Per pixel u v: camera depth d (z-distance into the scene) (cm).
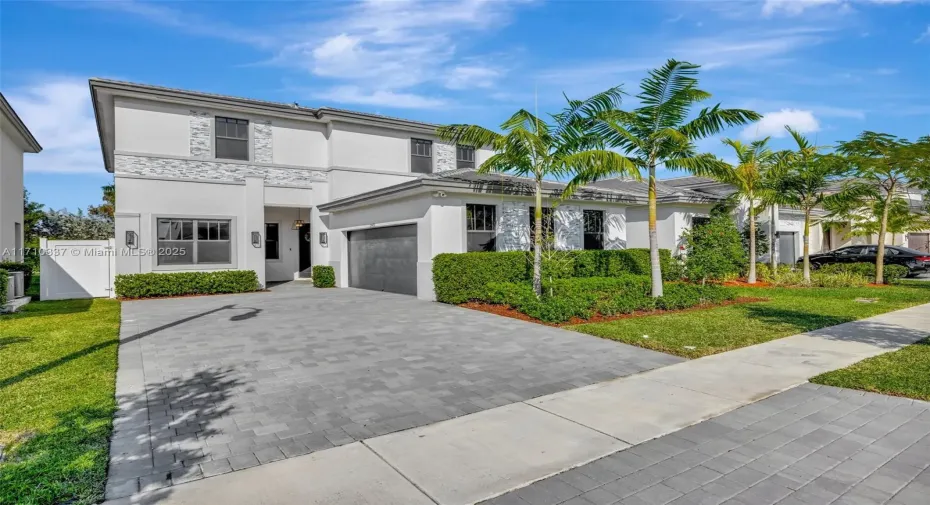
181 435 432
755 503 315
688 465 370
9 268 1398
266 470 363
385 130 2020
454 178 1406
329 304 1311
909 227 2084
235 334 892
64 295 1528
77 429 437
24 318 1081
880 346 767
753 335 853
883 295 1419
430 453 392
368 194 1551
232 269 1750
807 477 350
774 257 1994
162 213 1644
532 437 424
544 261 1258
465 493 329
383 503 315
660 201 1908
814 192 1739
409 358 714
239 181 1777
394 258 1584
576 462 375
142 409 498
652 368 655
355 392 556
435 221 1366
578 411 490
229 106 1739
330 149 1920
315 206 1933
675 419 466
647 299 1135
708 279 1485
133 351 754
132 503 316
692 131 1152
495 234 1495
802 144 1658
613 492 330
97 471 357
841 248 2295
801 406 501
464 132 1195
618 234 1853
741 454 389
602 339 841
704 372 630
